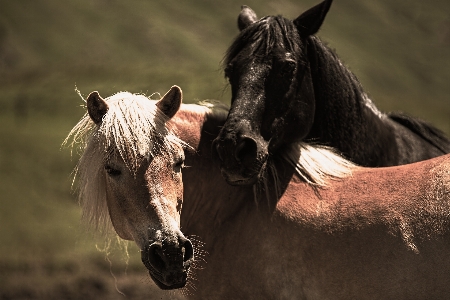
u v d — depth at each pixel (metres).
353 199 7.54
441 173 7.03
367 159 10.36
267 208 8.23
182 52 187.50
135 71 65.25
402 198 7.09
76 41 181.38
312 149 8.92
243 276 8.05
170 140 7.79
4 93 60.47
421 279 6.59
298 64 8.95
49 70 73.75
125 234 8.04
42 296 20.64
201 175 8.94
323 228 7.47
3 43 167.25
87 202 8.13
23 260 22.98
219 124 9.32
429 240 6.63
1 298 20.47
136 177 7.48
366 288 6.93
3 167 33.62
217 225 8.63
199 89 52.19
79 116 48.94
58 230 25.97
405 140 11.54
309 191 8.17
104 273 21.61
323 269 7.29
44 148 37.59
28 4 192.75
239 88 8.65
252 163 8.00
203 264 8.45
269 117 8.58
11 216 27.36
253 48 8.81
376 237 7.00
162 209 7.43
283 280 7.68
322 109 9.71
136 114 7.64
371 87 176.88
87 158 7.89
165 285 7.31
